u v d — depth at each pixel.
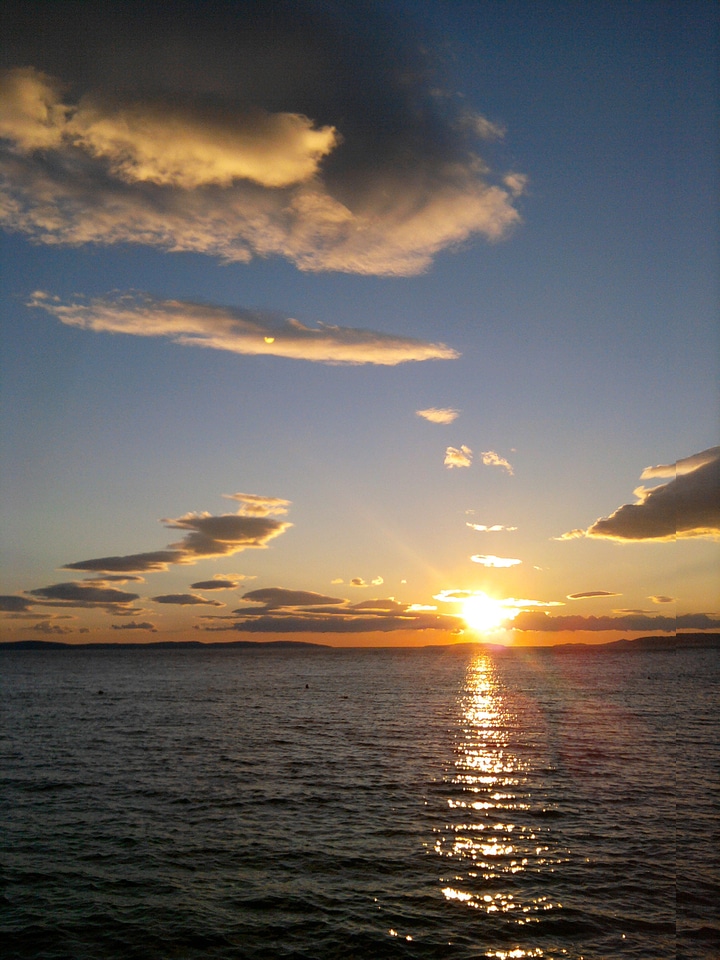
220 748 39.81
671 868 18.70
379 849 20.72
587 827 22.77
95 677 128.25
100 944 14.87
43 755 37.34
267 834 22.20
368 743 41.75
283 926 15.65
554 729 47.78
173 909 16.53
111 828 22.88
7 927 15.59
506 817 24.09
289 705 68.06
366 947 14.73
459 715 57.78
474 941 14.91
